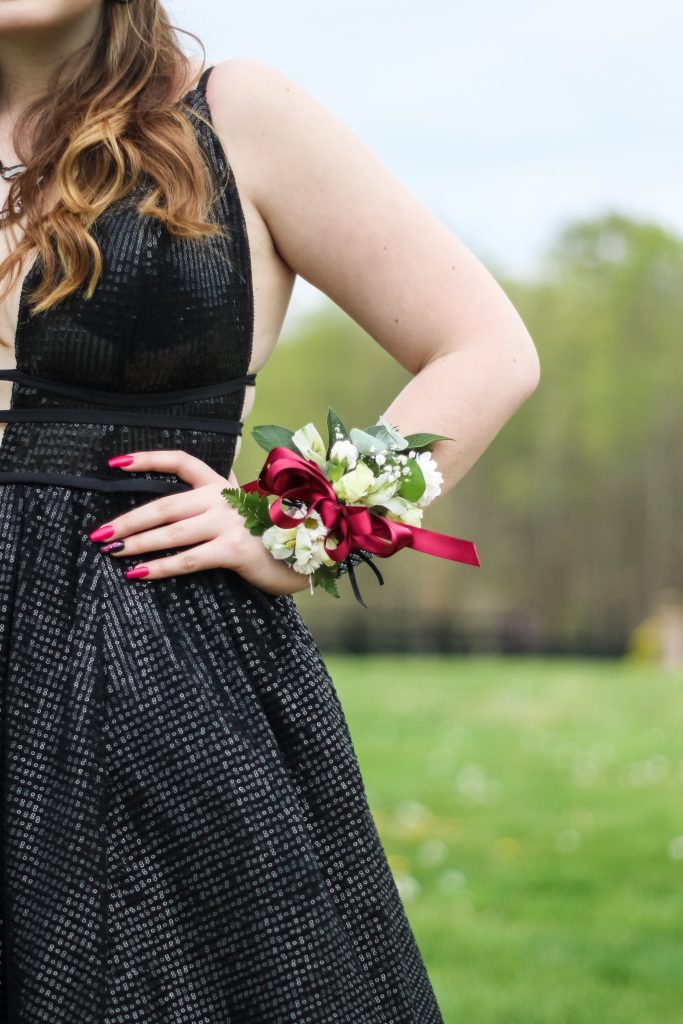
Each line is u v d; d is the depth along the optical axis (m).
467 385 1.70
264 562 1.61
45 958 1.48
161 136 1.60
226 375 1.66
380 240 1.71
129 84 1.66
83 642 1.54
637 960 4.11
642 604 45.22
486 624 43.00
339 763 1.63
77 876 1.49
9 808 1.52
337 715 1.66
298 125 1.70
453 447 1.70
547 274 47.44
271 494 1.62
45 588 1.56
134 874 1.50
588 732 10.19
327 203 1.70
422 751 9.00
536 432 45.69
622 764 8.27
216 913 1.50
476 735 9.97
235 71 1.73
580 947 4.26
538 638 29.14
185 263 1.60
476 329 1.73
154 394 1.62
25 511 1.59
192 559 1.58
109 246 1.57
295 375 45.25
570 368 45.84
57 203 1.57
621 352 45.28
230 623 1.61
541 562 45.56
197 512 1.59
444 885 5.05
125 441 1.60
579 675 17.72
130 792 1.51
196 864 1.50
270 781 1.54
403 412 1.71
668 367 44.91
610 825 6.19
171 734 1.52
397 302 1.73
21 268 1.59
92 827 1.50
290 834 1.53
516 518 45.75
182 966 1.49
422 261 1.72
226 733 1.54
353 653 29.28
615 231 46.28
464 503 45.88
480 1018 3.60
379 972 1.59
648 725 10.66
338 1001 1.51
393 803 6.81
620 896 4.91
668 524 45.00
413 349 1.76
